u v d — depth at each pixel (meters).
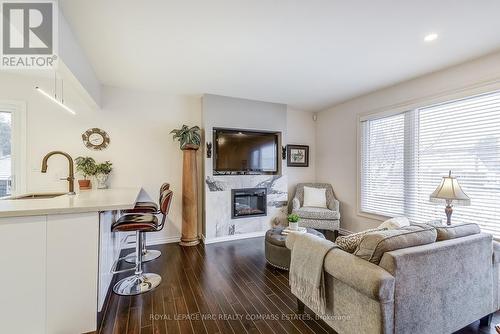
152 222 2.35
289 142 4.93
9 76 3.03
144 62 2.77
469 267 1.67
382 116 3.71
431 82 3.06
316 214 4.07
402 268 1.36
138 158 3.72
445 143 2.95
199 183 4.14
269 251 2.91
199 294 2.29
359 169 4.11
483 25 2.04
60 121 3.27
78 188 3.28
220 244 3.81
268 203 4.36
